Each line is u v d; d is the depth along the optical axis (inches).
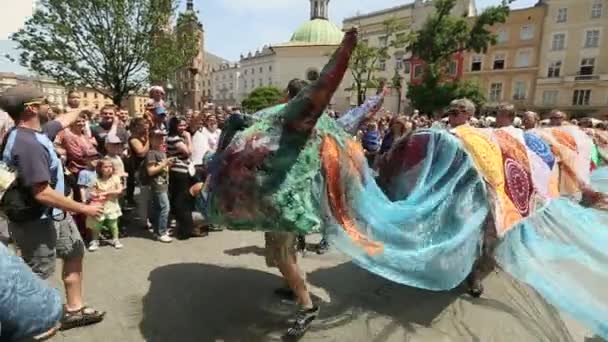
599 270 129.3
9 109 86.9
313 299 132.3
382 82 135.6
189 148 193.5
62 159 168.7
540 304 132.3
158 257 163.5
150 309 120.9
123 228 199.8
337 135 108.7
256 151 94.7
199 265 156.2
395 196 137.2
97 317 112.3
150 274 145.9
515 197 134.5
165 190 183.3
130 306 122.3
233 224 100.1
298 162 96.7
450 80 1237.7
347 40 83.1
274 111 102.3
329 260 166.9
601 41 1411.2
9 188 87.0
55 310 67.2
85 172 169.8
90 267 150.3
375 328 116.4
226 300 128.2
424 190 122.9
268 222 95.8
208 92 4252.0
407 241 112.0
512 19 1582.2
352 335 112.4
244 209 96.6
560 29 1487.5
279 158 95.0
